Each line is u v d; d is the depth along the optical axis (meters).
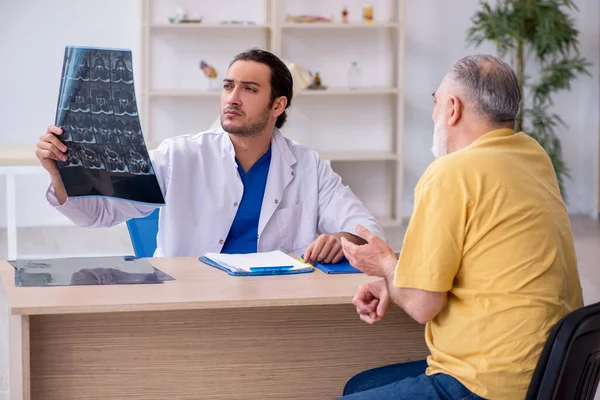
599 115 6.98
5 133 6.41
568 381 1.58
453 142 1.82
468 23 6.82
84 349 2.01
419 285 1.67
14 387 1.78
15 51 6.34
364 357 2.21
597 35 6.93
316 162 2.72
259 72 2.52
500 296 1.66
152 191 2.21
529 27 6.29
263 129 2.56
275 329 2.14
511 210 1.67
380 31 6.74
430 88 6.88
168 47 6.57
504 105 1.77
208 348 2.10
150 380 2.07
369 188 6.97
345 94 6.79
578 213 7.22
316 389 2.19
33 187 6.55
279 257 2.33
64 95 2.12
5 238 6.06
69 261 2.24
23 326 1.77
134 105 2.16
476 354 1.66
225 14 6.59
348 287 2.02
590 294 4.62
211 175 2.61
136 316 2.04
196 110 6.68
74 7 6.38
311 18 6.41
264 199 2.62
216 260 2.24
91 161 2.15
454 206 1.67
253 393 2.15
